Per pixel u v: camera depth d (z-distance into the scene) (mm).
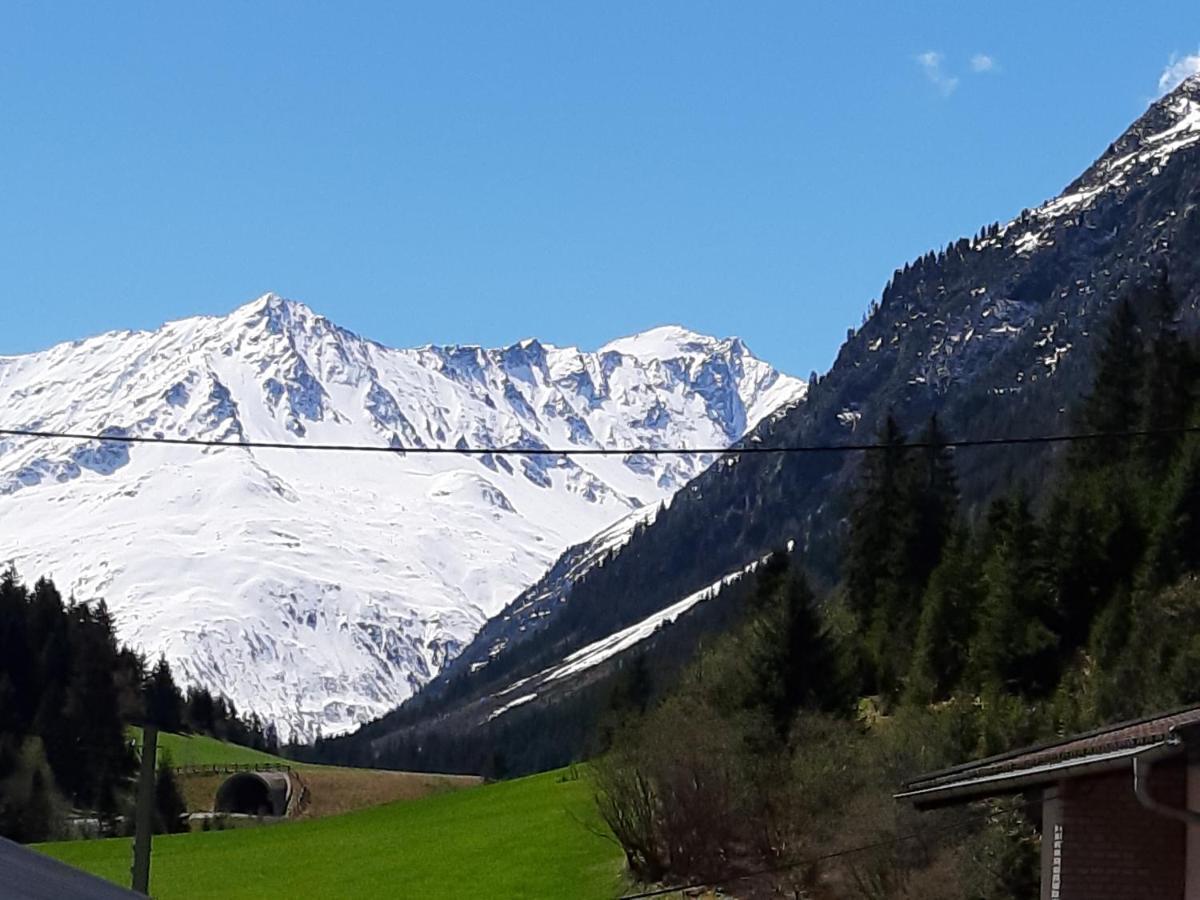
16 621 143750
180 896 83688
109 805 132500
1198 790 21531
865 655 100188
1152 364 120750
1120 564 93000
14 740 129875
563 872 77062
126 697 151500
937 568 104000
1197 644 71625
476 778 169500
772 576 104000
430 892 77438
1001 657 88688
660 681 121625
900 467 118375
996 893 48094
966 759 60969
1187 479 92312
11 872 17219
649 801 65750
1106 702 69750
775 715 74000
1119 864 23406
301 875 87312
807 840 58250
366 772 170250
